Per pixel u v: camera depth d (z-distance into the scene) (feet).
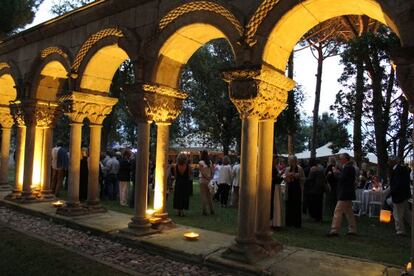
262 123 20.72
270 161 20.76
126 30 26.16
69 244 22.91
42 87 35.91
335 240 25.40
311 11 18.65
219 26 20.80
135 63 24.97
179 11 22.97
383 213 22.66
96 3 28.07
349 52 42.50
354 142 48.93
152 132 79.30
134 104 24.77
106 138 66.13
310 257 20.10
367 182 41.04
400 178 28.02
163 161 26.12
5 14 48.44
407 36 14.62
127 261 20.03
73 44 31.17
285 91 21.33
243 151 19.45
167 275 17.90
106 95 31.99
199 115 74.18
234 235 24.85
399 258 21.18
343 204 26.73
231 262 18.61
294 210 29.89
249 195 19.31
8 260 18.75
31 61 35.96
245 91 18.99
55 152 42.45
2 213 32.42
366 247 23.58
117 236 24.08
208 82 74.13
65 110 30.37
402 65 14.38
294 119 60.23
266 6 18.86
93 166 31.40
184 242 22.34
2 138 45.52
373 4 16.47
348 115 49.14
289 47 21.02
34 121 35.83
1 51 40.47
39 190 36.99
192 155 111.86
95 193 31.53
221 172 40.50
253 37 19.26
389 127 50.39
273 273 17.40
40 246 21.97
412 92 14.39
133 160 39.01
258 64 18.85
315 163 34.19
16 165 37.83
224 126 73.15
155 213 25.79
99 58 29.66
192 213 35.12
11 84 43.04
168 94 25.58
